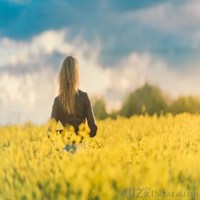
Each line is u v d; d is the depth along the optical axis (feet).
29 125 64.90
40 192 27.71
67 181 27.84
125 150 34.55
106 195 26.05
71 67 40.60
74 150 38.86
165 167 29.89
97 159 32.45
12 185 29.19
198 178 28.91
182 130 56.59
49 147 38.32
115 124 74.43
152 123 70.54
